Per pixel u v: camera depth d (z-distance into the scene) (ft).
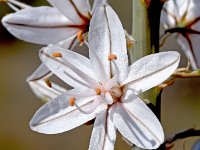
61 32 0.50
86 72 0.45
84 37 0.50
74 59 0.45
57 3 0.48
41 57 0.46
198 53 0.52
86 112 0.45
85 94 0.45
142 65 0.43
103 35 0.44
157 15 0.47
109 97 0.44
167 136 0.47
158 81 0.43
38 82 0.51
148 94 0.46
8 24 0.51
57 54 0.45
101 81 0.45
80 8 0.49
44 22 0.50
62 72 0.45
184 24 0.52
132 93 0.44
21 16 0.50
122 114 0.44
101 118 0.44
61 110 0.45
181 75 0.45
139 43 0.47
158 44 0.47
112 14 0.43
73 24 0.49
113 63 0.44
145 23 0.47
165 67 0.42
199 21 0.51
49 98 0.51
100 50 0.44
